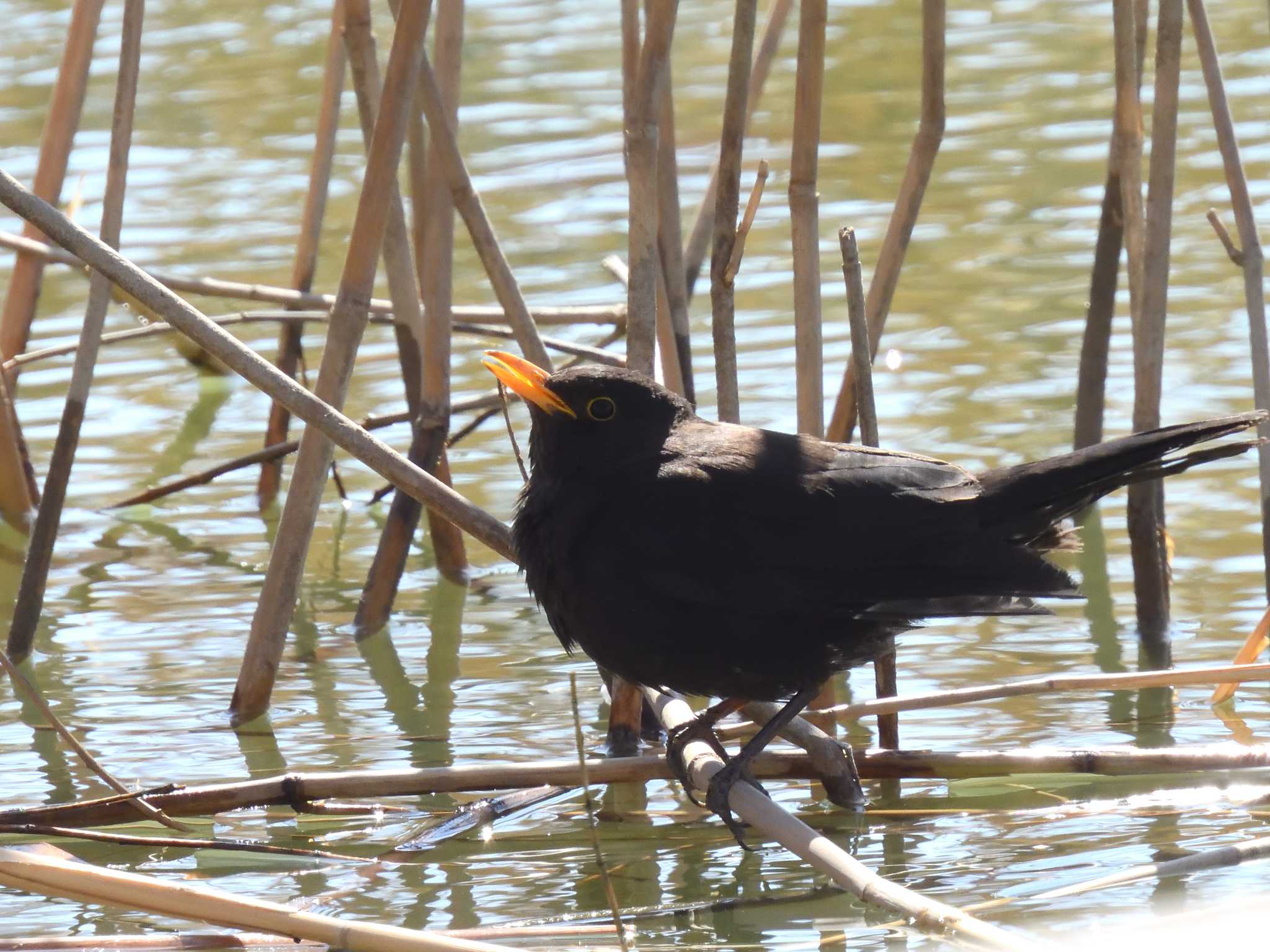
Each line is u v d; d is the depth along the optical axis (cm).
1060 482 795
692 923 759
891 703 875
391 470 871
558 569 829
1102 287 1327
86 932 764
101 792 933
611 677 980
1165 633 1127
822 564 798
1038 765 880
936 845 838
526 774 852
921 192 1059
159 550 1369
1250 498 1341
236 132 2122
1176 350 1527
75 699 1080
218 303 1700
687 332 1082
